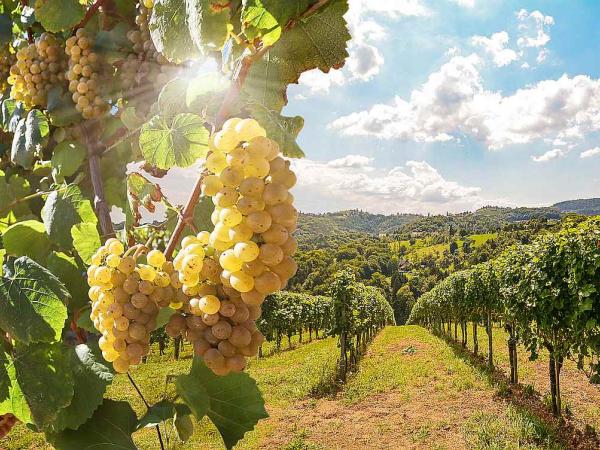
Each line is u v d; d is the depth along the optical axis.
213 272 0.94
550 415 11.30
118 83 1.63
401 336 33.78
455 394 14.13
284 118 1.06
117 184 1.77
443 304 28.83
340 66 1.08
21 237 1.58
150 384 14.09
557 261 10.13
